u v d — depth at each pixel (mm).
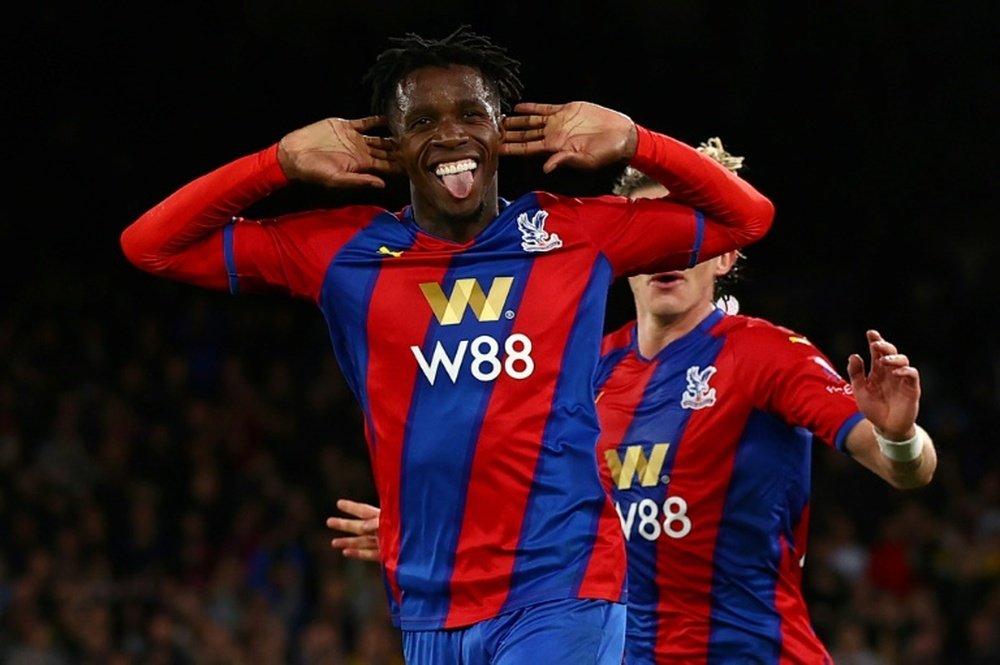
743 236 15789
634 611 18422
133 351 51031
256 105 54719
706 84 55625
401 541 14852
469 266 14953
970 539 44438
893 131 57062
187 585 42250
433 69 15000
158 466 45656
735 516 17969
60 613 40094
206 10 55469
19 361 48625
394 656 40031
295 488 45281
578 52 54688
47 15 55688
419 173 14945
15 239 54531
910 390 15062
